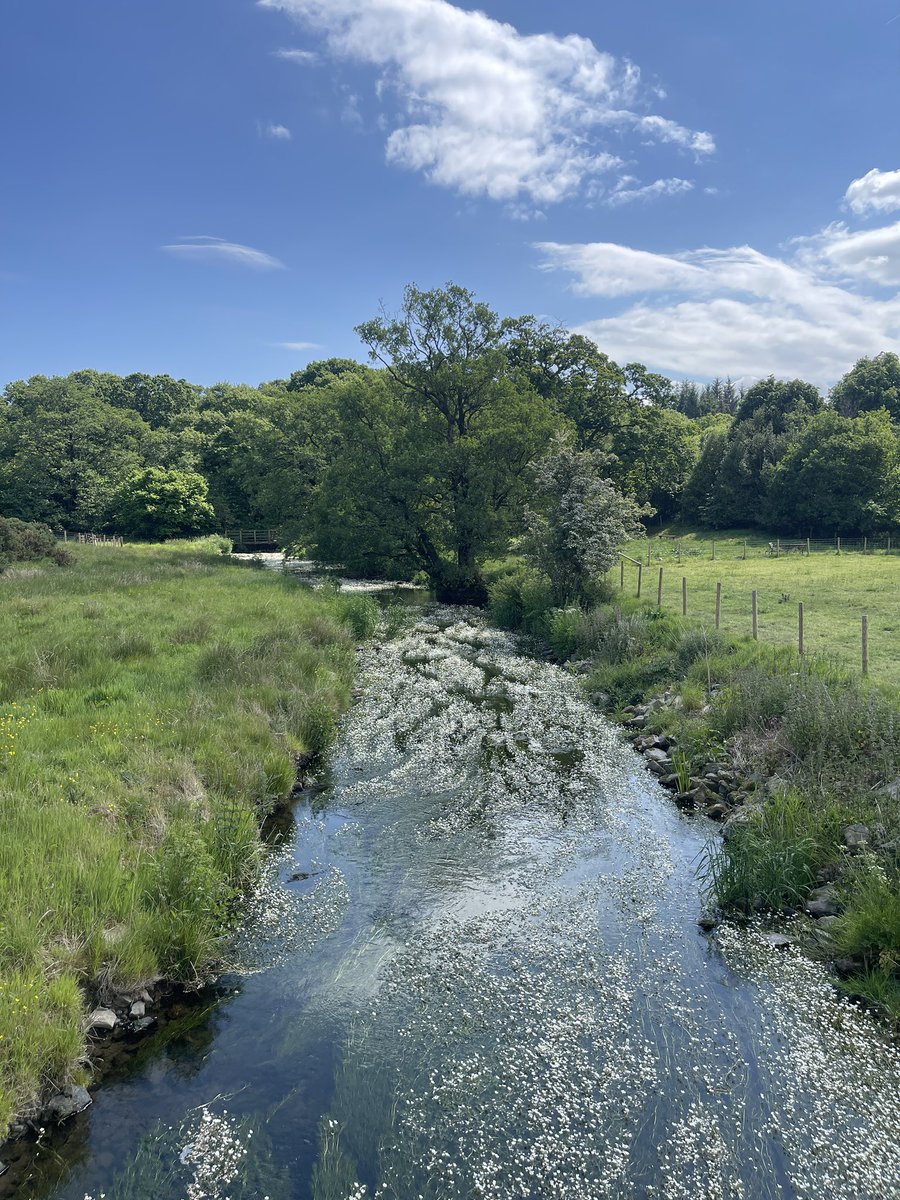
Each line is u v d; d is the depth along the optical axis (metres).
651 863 9.44
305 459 44.91
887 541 47.62
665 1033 6.40
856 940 7.27
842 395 73.56
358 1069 6.00
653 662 17.19
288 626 20.00
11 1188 4.90
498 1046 6.25
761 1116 5.54
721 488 62.81
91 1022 6.25
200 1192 4.90
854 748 10.41
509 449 34.94
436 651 22.06
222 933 7.66
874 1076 5.92
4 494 65.12
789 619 21.30
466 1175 5.05
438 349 35.75
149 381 96.56
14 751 9.88
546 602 25.59
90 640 16.28
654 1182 5.01
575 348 54.38
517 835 10.23
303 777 12.20
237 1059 6.11
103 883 7.22
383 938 7.80
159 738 11.12
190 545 57.91
